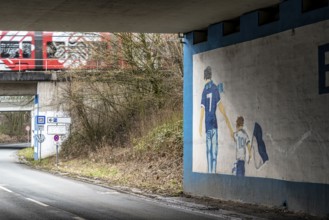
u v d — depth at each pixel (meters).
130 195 19.56
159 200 18.03
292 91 14.24
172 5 14.94
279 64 14.77
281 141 14.69
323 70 13.12
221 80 17.59
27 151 55.78
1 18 16.16
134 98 35.88
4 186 22.55
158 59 33.66
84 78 36.69
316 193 13.33
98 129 37.94
